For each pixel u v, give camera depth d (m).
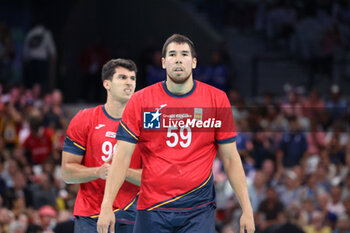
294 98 31.88
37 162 26.30
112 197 8.85
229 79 35.03
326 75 39.00
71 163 11.09
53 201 21.95
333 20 40.78
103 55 35.03
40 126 27.03
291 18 41.03
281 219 20.55
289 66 39.50
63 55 38.94
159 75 34.69
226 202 22.80
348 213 22.62
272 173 25.05
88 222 11.09
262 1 42.09
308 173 25.47
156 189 8.81
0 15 39.22
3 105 28.31
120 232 11.12
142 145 8.99
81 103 34.84
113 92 11.02
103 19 40.25
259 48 41.41
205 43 39.81
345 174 25.31
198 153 8.92
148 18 40.31
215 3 43.47
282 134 28.45
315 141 28.73
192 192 8.80
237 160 9.07
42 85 34.16
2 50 35.56
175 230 8.84
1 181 22.72
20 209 20.88
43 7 39.94
